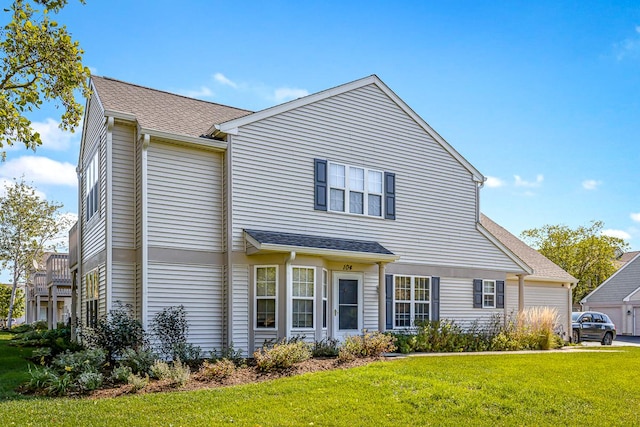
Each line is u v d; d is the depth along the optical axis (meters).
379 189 17.36
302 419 7.84
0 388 9.84
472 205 20.03
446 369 11.58
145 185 13.13
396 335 16.23
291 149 15.42
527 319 19.38
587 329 25.33
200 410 8.08
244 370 11.21
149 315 12.95
